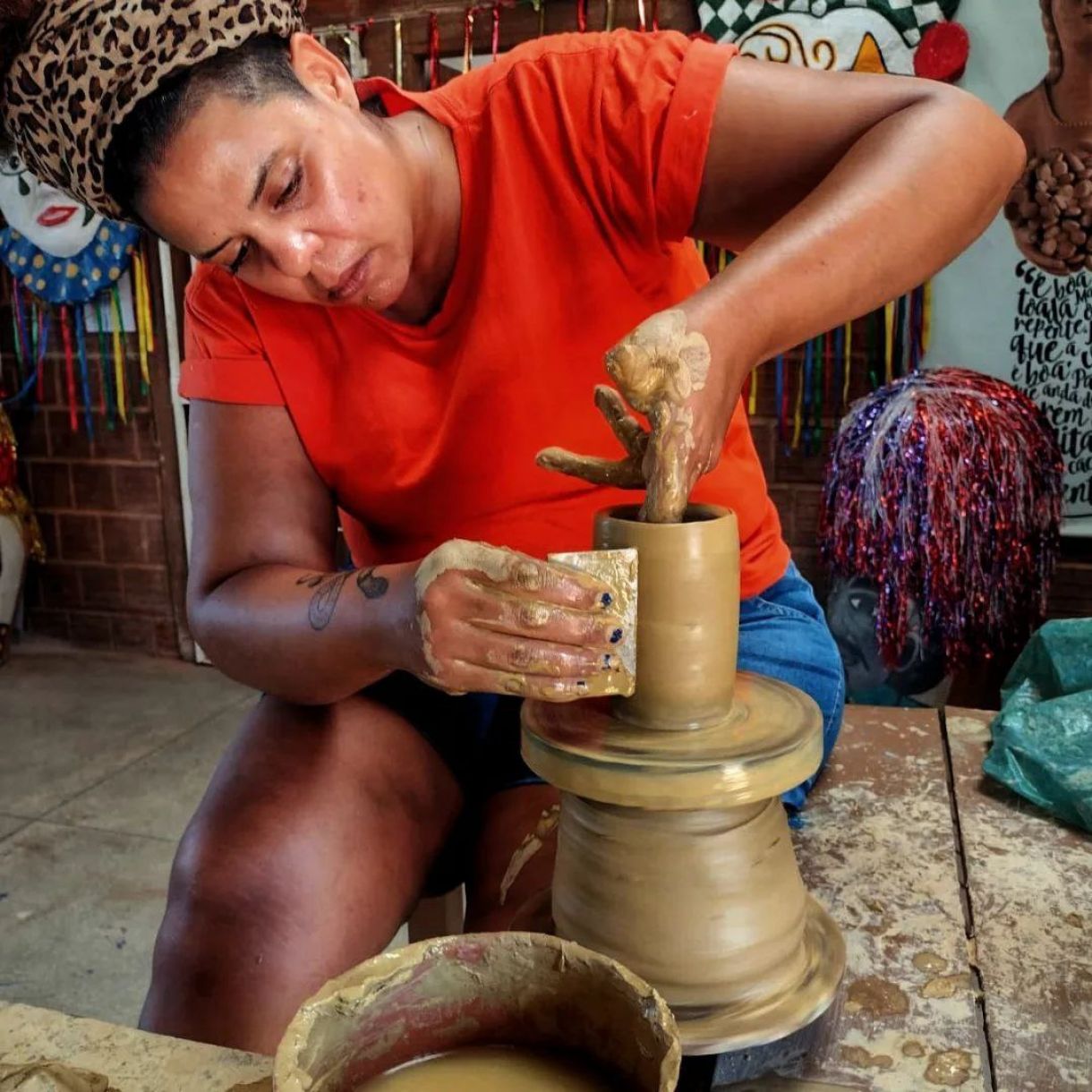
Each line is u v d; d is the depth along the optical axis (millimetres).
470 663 724
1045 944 922
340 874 949
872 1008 838
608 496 1088
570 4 2654
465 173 1011
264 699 1105
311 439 1084
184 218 845
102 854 2357
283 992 893
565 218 1000
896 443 2156
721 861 708
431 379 1057
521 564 700
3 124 933
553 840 997
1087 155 2334
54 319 3465
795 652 1128
